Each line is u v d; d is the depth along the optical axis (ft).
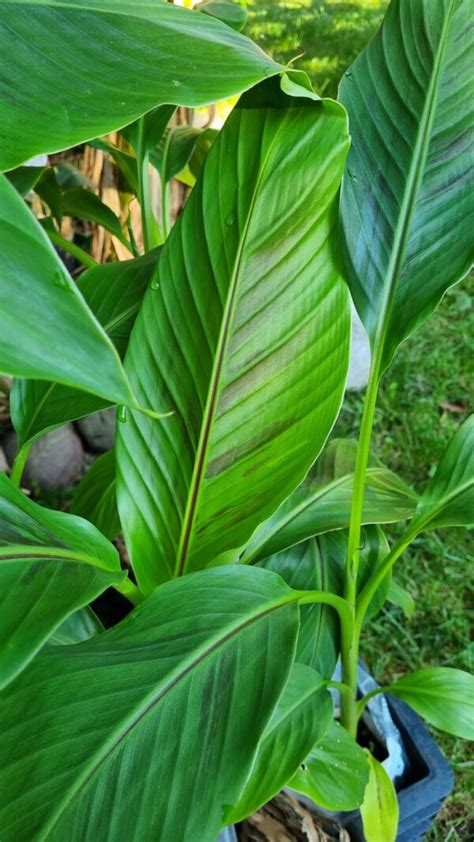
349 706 2.48
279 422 1.97
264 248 1.91
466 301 5.78
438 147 1.90
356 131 1.91
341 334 1.92
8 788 1.44
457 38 1.90
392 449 4.68
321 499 2.45
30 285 1.05
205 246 1.96
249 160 1.88
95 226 4.17
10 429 4.19
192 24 1.55
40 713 1.53
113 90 1.37
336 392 1.92
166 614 1.72
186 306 1.98
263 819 2.44
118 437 2.03
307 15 6.22
